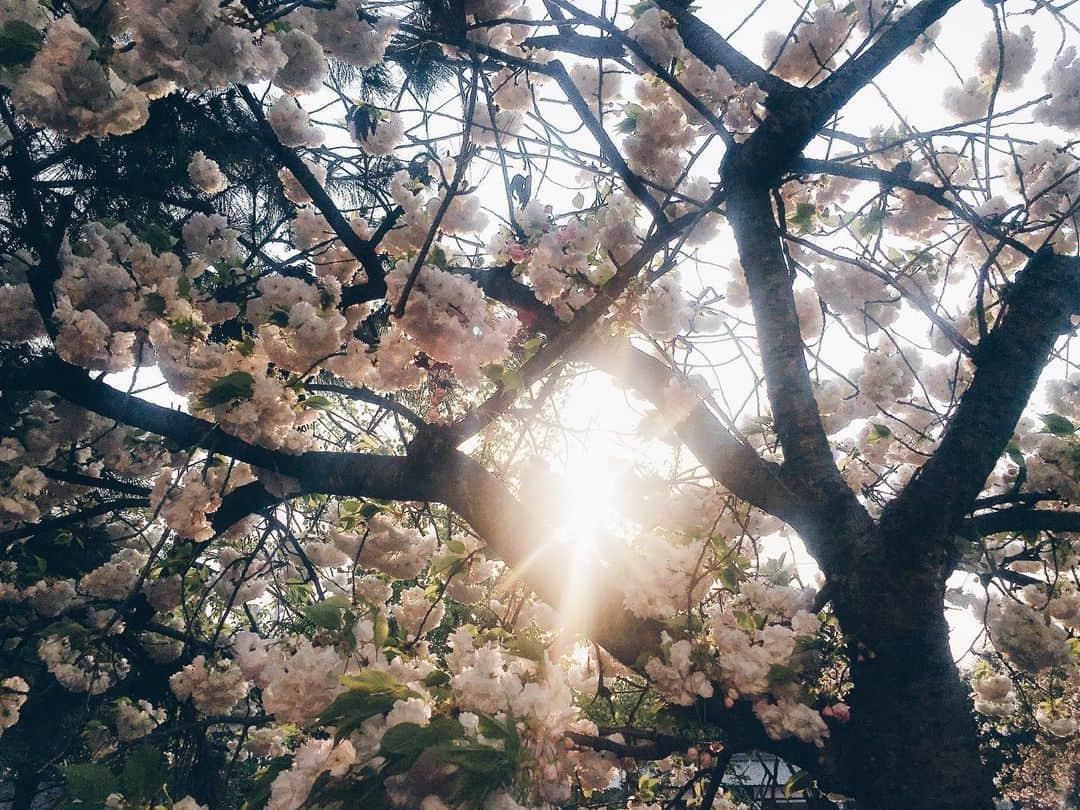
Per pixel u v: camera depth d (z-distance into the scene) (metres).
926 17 2.50
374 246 2.84
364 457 2.67
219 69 1.88
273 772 1.66
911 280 3.21
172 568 2.97
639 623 2.28
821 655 2.25
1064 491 2.62
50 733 3.77
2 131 2.48
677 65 2.80
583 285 2.51
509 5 2.99
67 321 2.46
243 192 4.52
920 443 3.35
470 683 1.64
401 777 1.44
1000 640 2.70
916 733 1.88
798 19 2.53
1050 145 3.03
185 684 3.07
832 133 2.94
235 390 2.29
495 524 2.48
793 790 2.72
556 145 2.70
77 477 3.66
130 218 3.54
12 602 3.83
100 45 1.85
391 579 3.29
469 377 2.27
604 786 2.20
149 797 1.64
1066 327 2.25
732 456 2.38
